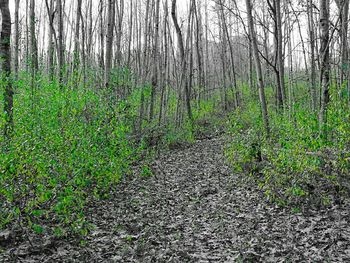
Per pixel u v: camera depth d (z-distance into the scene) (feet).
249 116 55.83
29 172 18.12
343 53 36.29
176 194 29.53
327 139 24.67
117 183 31.35
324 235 17.97
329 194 22.80
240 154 34.73
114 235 19.69
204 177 35.53
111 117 29.68
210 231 20.47
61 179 20.85
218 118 80.59
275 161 25.77
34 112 28.22
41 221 19.10
